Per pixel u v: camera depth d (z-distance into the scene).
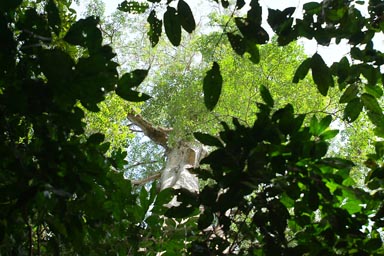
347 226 2.61
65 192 2.09
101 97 2.11
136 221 3.21
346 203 2.62
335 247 2.53
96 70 1.99
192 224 3.35
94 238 2.98
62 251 3.14
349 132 10.26
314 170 2.38
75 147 2.28
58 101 2.04
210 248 2.65
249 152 2.32
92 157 2.54
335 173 2.60
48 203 2.45
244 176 2.31
